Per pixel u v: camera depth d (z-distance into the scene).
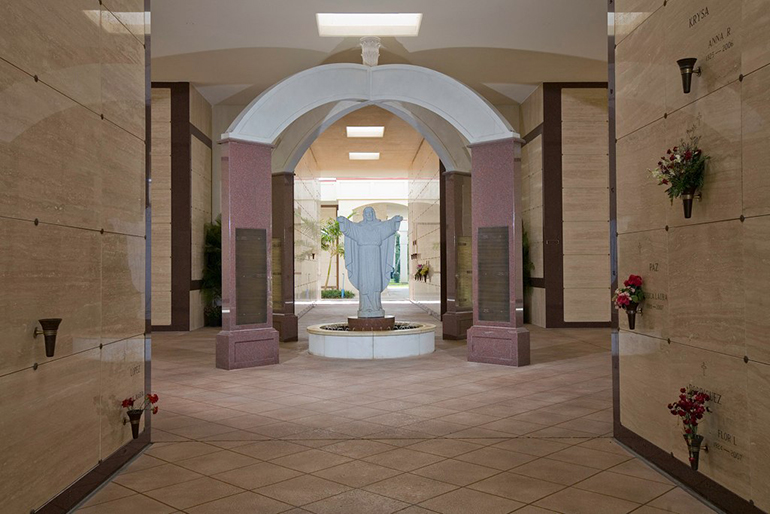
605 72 16.06
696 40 4.68
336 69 11.47
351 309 26.78
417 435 6.51
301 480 5.15
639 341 5.76
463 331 14.94
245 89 17.23
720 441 4.39
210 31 13.00
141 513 4.46
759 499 3.95
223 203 10.88
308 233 25.64
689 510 4.46
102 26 5.19
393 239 13.25
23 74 3.88
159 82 16.48
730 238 4.27
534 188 17.83
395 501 4.67
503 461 5.62
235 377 9.96
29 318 3.93
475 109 11.23
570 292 16.88
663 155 5.25
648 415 5.57
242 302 10.91
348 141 25.25
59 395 4.33
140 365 6.08
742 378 4.13
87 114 4.87
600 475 5.23
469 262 15.20
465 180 15.11
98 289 5.07
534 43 13.86
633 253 5.89
